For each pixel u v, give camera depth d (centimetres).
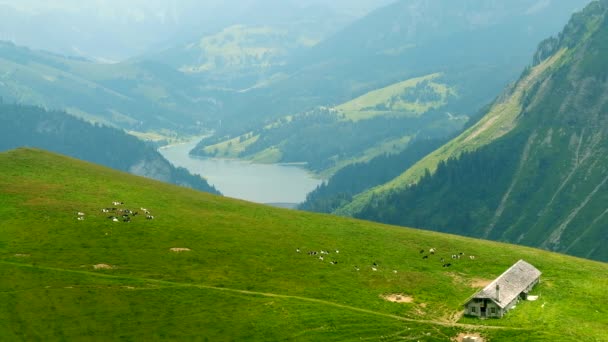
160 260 13538
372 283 13638
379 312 12175
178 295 11988
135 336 10488
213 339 10638
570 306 13150
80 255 13275
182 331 10769
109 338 10369
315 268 14238
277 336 10894
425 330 11394
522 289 13538
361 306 12412
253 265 13962
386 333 11188
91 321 10762
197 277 12950
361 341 10869
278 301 12169
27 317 10625
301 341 10762
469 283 14225
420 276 14388
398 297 13025
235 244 15125
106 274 12519
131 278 12475
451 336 11188
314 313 11775
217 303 11856
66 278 12081
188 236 15225
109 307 11238
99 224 15075
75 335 10325
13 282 11662
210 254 14238
